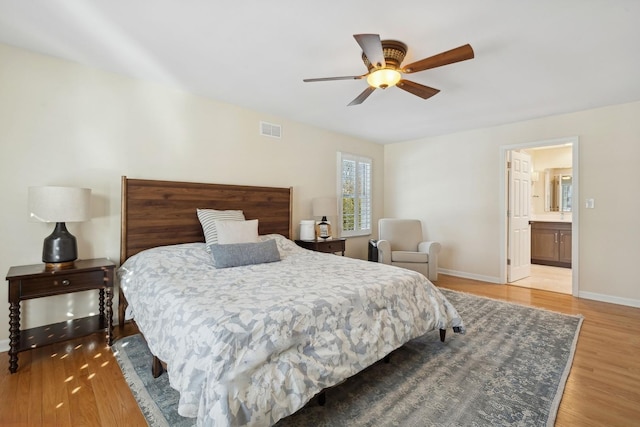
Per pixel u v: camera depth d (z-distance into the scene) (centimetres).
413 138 524
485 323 286
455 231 485
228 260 248
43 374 197
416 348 235
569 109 364
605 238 356
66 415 158
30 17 193
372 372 202
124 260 274
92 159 265
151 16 190
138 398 171
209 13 186
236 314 144
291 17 189
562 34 206
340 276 220
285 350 146
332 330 165
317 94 321
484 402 170
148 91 294
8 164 230
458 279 462
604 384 189
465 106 354
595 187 362
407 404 168
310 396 145
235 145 357
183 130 316
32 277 206
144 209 286
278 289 185
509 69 259
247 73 272
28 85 237
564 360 216
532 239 599
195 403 127
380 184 569
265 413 129
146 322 192
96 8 183
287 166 411
